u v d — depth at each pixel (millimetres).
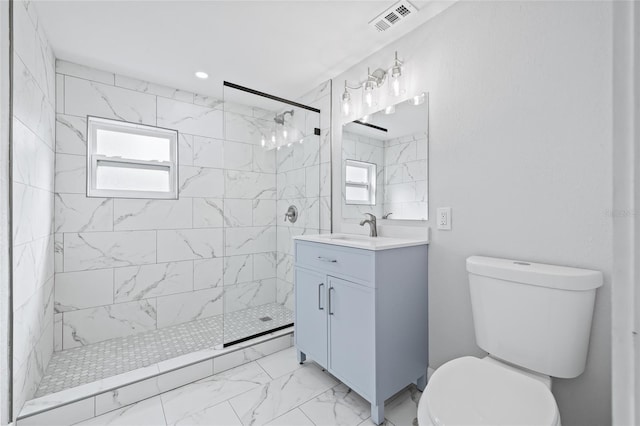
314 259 1896
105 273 2342
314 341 1894
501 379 1072
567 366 1117
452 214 1650
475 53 1553
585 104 1209
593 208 1193
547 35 1306
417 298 1697
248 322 2416
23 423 1385
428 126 1768
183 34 1892
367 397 1510
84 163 2266
